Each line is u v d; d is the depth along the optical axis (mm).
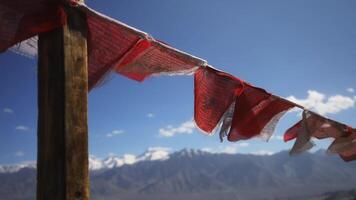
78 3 890
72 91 843
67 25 872
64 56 851
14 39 906
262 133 1472
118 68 1143
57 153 809
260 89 1413
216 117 1384
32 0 887
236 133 1427
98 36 1012
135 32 1021
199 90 1335
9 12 893
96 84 1051
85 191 814
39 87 869
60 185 794
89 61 1047
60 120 821
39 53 890
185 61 1184
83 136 835
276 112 1484
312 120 1689
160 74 1176
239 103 1410
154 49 1101
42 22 874
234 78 1360
